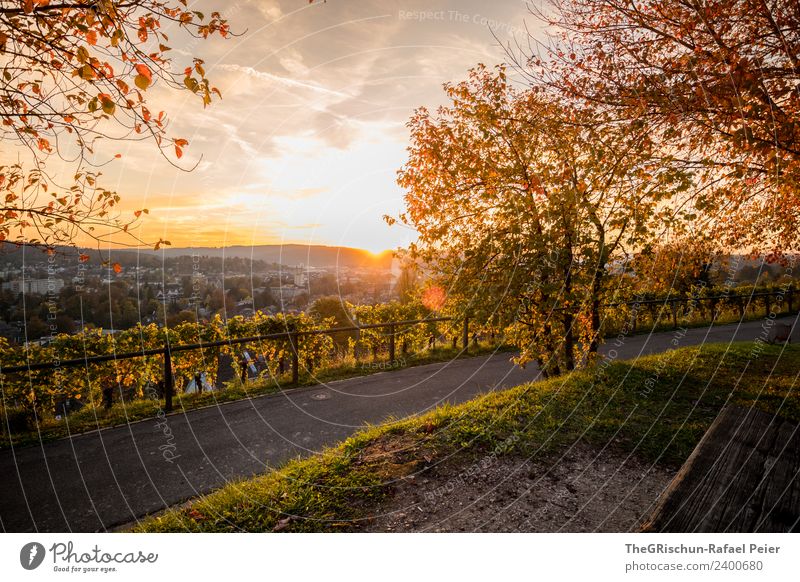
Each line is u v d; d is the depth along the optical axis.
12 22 3.10
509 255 6.51
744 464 2.23
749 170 4.80
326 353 10.86
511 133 6.39
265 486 4.00
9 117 3.46
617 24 5.30
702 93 4.61
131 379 7.95
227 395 7.93
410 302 12.59
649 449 4.61
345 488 3.84
